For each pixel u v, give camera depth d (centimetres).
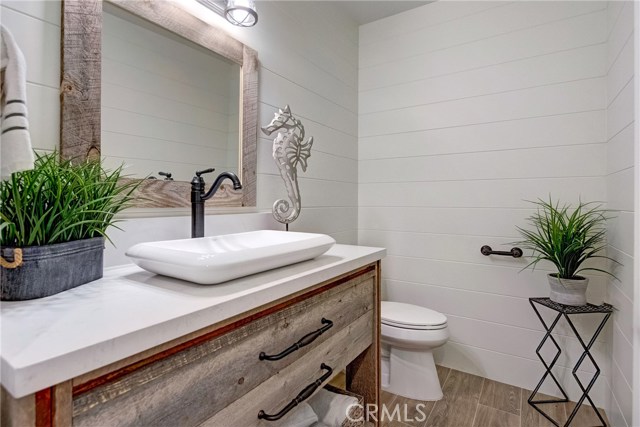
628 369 132
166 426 55
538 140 187
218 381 65
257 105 151
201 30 125
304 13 187
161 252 75
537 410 168
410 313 189
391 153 234
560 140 182
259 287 74
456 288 211
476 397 180
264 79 158
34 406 41
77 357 42
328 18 210
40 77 83
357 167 244
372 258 124
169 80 115
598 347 172
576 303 156
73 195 67
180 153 119
